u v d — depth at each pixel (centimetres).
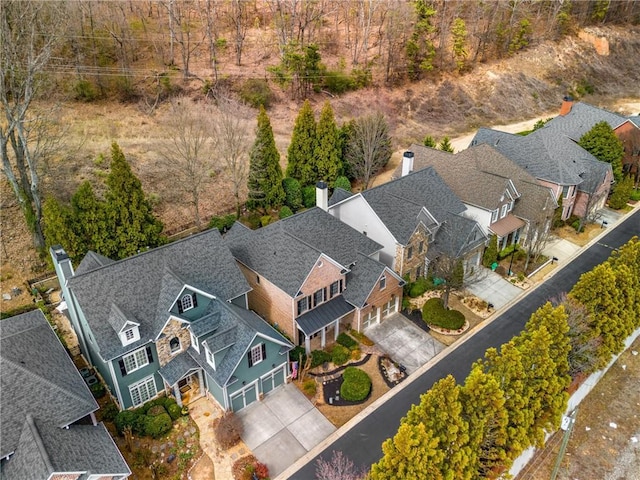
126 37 6506
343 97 7031
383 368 3114
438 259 3775
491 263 4138
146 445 2562
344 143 5241
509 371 2288
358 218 3900
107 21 6356
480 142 5378
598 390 3048
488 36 8781
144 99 5978
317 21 8069
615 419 2848
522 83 8444
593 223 4928
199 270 2980
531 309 3697
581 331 2758
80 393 2370
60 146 4409
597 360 2800
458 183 4444
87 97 5791
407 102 7350
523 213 4378
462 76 8175
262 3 8669
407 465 1925
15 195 4325
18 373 2264
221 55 7175
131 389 2705
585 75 9200
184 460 2488
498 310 3691
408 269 3816
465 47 8475
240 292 3047
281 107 6531
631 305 2953
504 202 4259
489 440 2202
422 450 1892
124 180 3497
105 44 6306
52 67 5469
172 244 2983
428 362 3178
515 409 2252
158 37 7038
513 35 8931
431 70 7906
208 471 2447
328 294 3234
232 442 2561
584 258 4362
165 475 2416
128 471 2209
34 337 2600
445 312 3475
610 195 5309
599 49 9881
